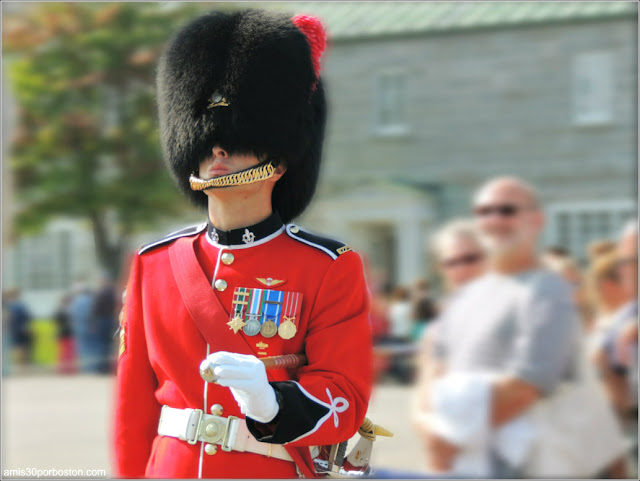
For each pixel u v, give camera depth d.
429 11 37.06
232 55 5.86
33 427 16.66
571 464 8.22
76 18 32.50
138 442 5.81
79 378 24.94
